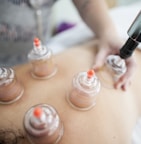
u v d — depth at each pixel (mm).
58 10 1111
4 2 569
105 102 432
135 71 493
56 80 462
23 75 467
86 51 542
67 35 736
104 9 597
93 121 397
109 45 530
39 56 429
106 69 457
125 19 714
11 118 389
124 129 395
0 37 658
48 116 314
